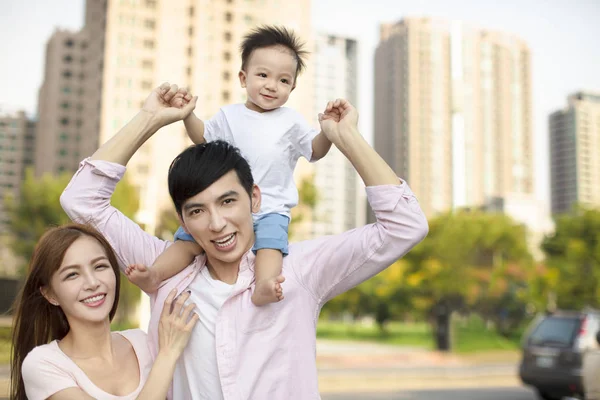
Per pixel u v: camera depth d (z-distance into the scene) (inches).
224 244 78.8
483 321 1155.9
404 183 81.8
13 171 2490.2
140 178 1788.9
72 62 2469.2
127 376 85.0
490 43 3282.5
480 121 3218.5
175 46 2064.5
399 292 1140.5
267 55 96.3
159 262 85.3
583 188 2940.5
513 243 1019.3
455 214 1011.9
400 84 3284.9
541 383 397.4
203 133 96.0
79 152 2456.9
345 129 82.8
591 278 1000.2
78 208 86.7
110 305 84.5
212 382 80.1
